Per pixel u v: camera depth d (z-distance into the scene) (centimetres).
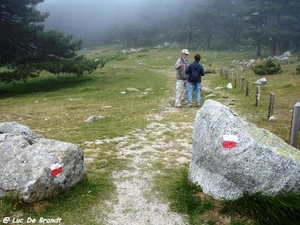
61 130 980
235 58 4909
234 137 446
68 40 2880
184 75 1289
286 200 417
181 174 593
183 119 1076
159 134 891
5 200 445
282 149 441
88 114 1248
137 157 690
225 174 455
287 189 420
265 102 1268
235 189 452
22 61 2720
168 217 454
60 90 2392
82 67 2677
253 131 466
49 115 1290
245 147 433
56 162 477
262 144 432
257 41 5191
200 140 514
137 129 946
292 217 413
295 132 632
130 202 488
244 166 431
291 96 1398
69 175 496
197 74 1255
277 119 992
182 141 823
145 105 1380
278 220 412
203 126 512
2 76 2348
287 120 977
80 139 846
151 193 516
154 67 3891
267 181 424
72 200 479
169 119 1081
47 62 2584
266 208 420
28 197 442
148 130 935
